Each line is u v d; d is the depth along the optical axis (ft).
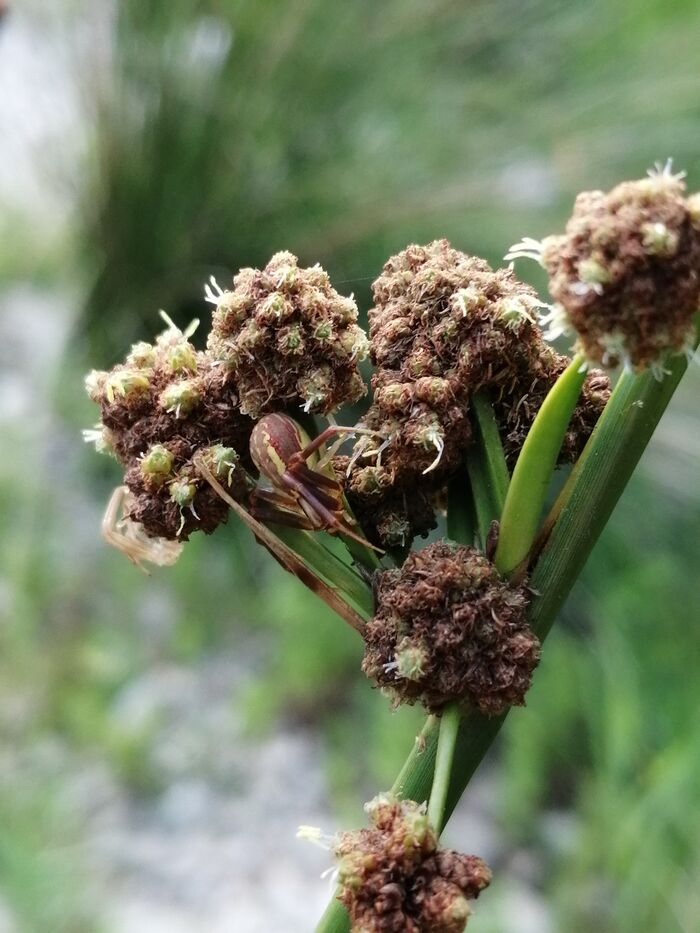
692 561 0.64
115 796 0.61
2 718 0.63
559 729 0.59
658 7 0.69
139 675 0.68
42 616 0.69
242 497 0.16
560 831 0.56
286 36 0.66
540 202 0.65
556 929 0.51
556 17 0.67
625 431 0.15
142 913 0.55
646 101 0.65
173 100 0.68
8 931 0.51
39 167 0.76
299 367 0.15
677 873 0.47
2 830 0.55
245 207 0.68
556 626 0.65
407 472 0.16
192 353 0.16
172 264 0.71
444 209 0.64
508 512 0.15
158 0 0.67
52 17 0.70
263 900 0.56
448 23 0.67
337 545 0.48
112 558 0.73
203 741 0.64
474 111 0.68
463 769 0.15
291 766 0.63
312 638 0.66
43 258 0.86
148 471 0.16
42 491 0.74
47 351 0.81
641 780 0.53
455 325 0.15
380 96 0.68
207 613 0.71
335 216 0.66
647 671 0.60
